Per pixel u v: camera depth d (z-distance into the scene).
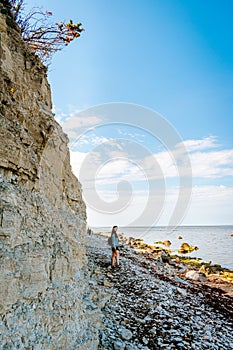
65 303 5.18
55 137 7.55
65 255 5.76
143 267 17.84
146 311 9.13
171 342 7.40
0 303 3.60
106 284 10.69
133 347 6.43
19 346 3.58
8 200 4.24
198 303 11.98
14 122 5.13
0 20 5.60
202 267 25.97
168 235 81.44
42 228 5.27
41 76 7.60
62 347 4.52
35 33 7.75
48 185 6.70
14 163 4.76
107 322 7.32
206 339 8.05
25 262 4.20
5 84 5.22
